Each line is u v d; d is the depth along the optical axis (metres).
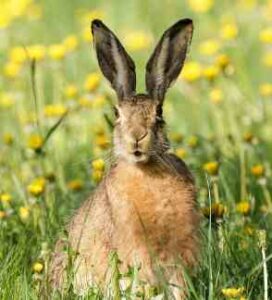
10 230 11.70
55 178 13.15
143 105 10.18
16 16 20.78
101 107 15.26
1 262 10.73
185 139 15.24
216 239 10.91
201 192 12.20
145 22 20.80
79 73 18.02
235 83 16.59
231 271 10.42
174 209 10.16
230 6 21.31
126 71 10.60
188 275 10.02
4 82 17.98
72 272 10.08
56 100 16.66
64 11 21.83
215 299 9.73
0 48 19.98
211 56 18.09
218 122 15.41
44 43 20.08
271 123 15.70
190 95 16.67
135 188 10.13
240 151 13.66
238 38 18.25
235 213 11.80
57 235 11.12
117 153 10.18
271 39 17.02
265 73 18.45
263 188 12.85
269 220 11.95
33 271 10.58
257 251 10.77
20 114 16.09
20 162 14.02
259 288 10.18
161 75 10.55
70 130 15.22
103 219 10.43
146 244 10.16
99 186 10.75
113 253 9.97
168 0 21.78
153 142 10.00
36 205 11.93
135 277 9.82
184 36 10.77
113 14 21.25
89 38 17.64
